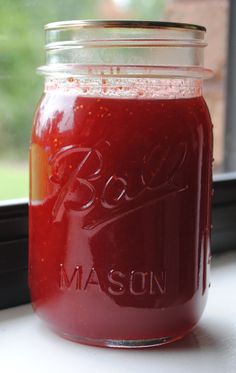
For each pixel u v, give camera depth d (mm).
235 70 628
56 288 368
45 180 365
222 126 623
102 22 352
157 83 354
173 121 351
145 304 360
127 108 345
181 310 373
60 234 362
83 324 365
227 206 547
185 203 364
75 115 349
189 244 371
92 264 356
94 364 354
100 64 356
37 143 368
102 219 351
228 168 624
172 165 353
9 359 356
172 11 572
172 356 366
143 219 352
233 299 448
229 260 534
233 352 374
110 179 347
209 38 604
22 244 427
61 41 370
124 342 369
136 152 345
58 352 366
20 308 426
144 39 359
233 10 623
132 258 354
